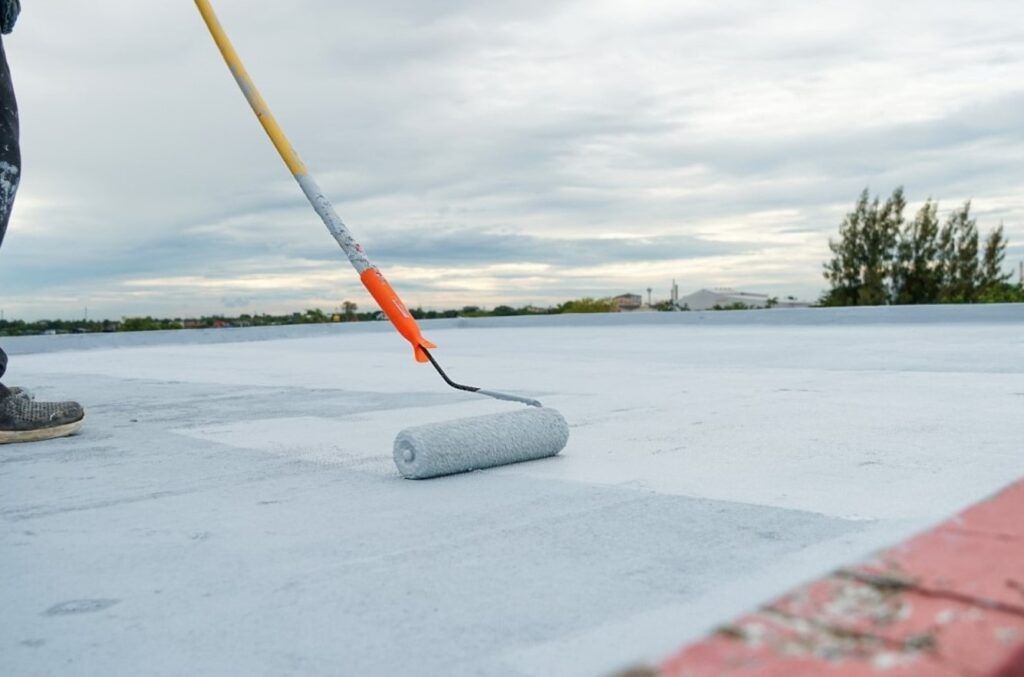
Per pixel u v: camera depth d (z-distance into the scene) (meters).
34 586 1.34
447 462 2.04
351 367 6.03
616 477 2.01
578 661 1.00
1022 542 0.74
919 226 19.45
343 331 12.46
